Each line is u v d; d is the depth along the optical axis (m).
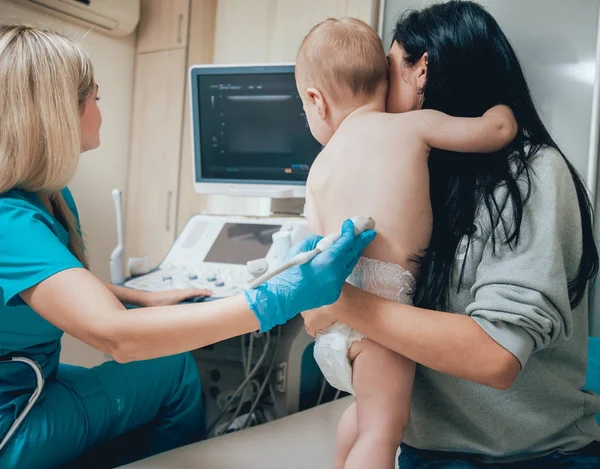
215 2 2.51
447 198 0.83
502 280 0.71
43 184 1.09
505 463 0.80
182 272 1.60
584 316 0.84
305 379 1.67
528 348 0.70
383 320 0.74
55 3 2.13
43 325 1.11
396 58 0.92
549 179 0.74
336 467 0.92
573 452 0.80
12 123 1.02
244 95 1.76
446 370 0.72
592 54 1.55
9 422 1.07
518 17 1.67
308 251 0.77
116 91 2.56
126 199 2.64
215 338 0.84
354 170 0.87
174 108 2.51
